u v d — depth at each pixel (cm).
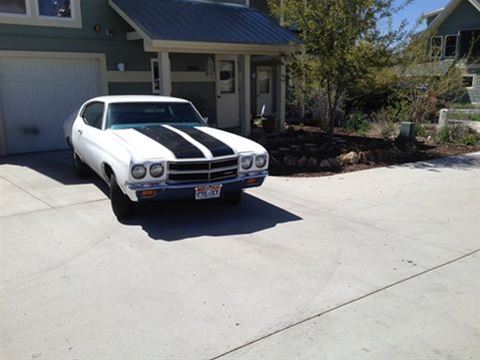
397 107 1449
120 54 1239
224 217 630
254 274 451
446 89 1394
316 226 595
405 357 322
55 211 653
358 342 340
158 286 425
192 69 1435
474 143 1252
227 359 319
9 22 1055
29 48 1092
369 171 933
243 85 1296
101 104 730
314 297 406
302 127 1556
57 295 409
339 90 1111
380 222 613
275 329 356
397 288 425
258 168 618
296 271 458
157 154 557
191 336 346
